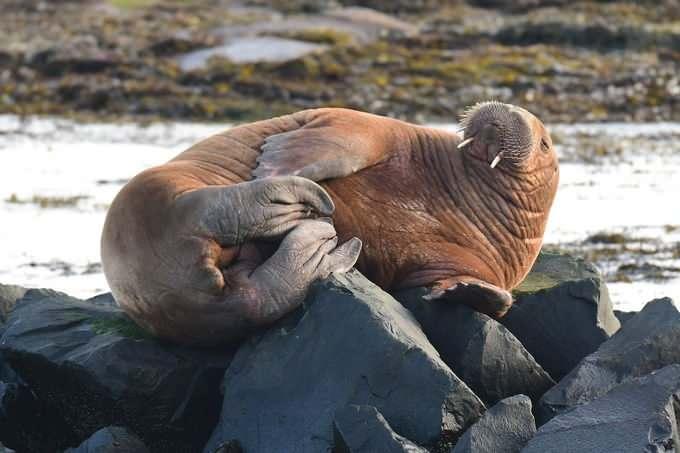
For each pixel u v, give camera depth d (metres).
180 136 104.12
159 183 25.86
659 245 55.84
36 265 51.25
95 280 47.97
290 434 24.03
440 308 26.41
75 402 27.20
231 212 25.08
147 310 26.14
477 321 25.70
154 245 25.45
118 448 24.67
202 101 122.25
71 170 82.06
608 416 22.83
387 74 131.75
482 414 23.64
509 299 25.98
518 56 140.25
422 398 23.52
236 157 27.16
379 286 27.73
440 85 127.25
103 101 124.50
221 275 25.14
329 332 24.70
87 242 56.75
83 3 187.38
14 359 27.89
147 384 26.20
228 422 24.94
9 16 175.62
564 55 141.88
